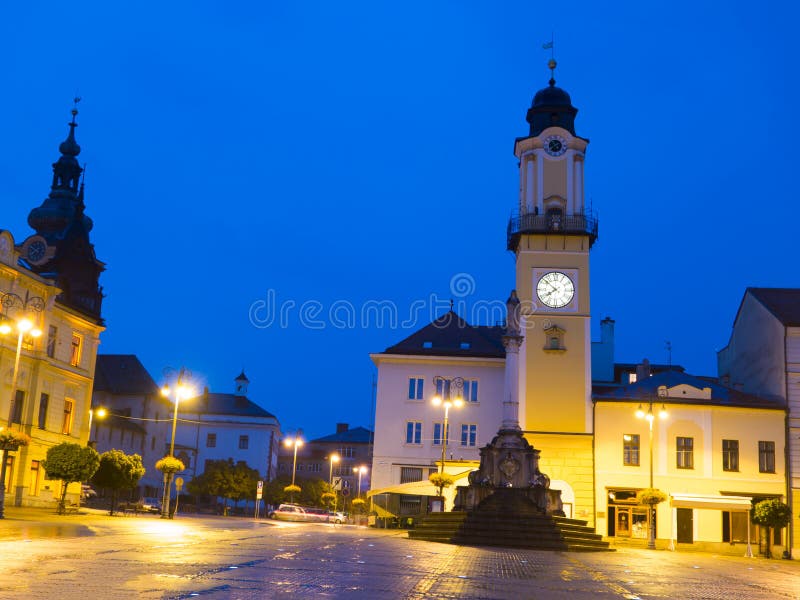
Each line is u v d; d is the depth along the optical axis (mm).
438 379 70562
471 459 69188
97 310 64438
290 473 135875
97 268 65562
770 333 61031
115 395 95438
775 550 55781
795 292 65000
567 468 58844
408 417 70250
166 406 101250
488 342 72688
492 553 31938
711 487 57594
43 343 55812
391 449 69812
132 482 48812
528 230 63250
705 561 38688
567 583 19750
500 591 16516
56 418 58062
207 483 96812
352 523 79500
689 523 56844
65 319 59250
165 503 47125
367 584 15938
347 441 136500
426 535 41844
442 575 19312
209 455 113125
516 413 48875
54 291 56625
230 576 15414
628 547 53375
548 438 59438
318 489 99750
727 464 57938
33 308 54281
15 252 52750
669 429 58625
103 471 47219
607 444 58875
